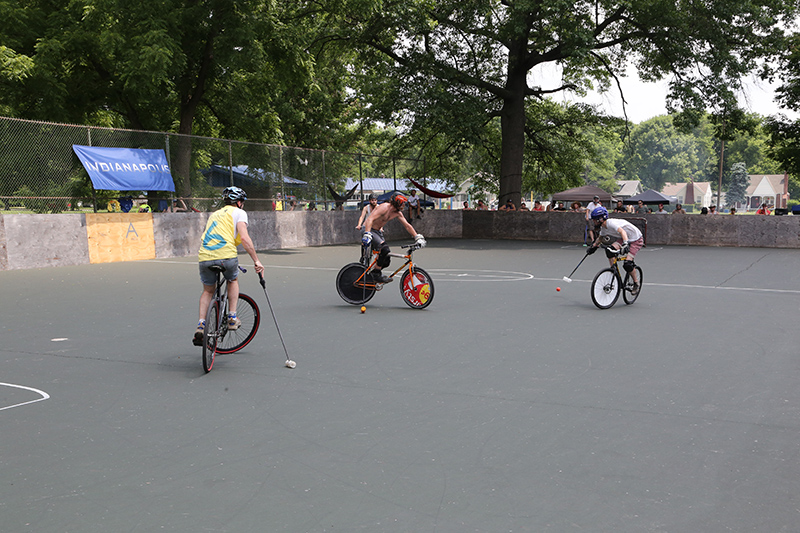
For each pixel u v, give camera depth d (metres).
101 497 3.46
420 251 22.30
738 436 4.37
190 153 20.39
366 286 10.00
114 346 7.23
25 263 15.77
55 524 3.16
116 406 5.04
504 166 31.86
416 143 33.50
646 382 5.73
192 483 3.63
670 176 136.62
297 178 25.11
